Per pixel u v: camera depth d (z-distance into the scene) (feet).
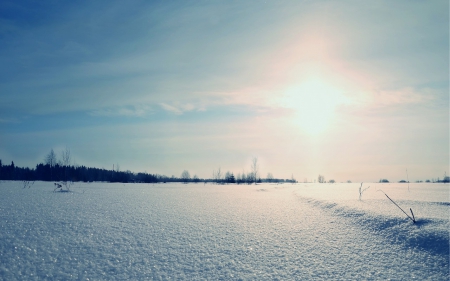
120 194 96.84
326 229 44.16
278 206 74.08
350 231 42.19
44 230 36.63
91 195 86.17
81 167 312.29
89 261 28.25
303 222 50.03
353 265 28.45
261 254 31.91
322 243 36.24
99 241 34.17
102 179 326.03
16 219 40.83
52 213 47.26
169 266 27.94
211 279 25.07
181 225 45.19
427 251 30.73
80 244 32.68
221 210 64.08
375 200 72.18
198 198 93.91
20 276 24.40
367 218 46.68
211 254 31.71
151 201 77.10
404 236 35.68
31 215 44.27
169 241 35.94
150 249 32.60
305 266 28.30
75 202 63.77
